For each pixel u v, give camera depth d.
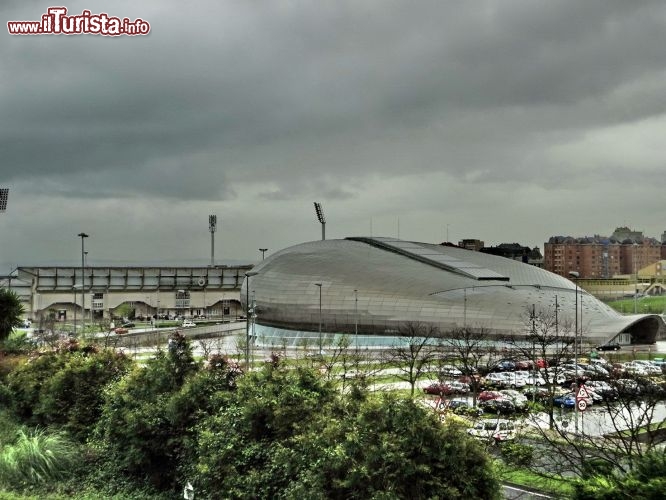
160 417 40.69
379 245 149.25
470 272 130.12
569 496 27.03
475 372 83.44
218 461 34.66
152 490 40.69
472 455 27.97
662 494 22.06
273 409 35.06
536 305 116.94
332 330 131.12
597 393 69.69
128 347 121.81
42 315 198.75
